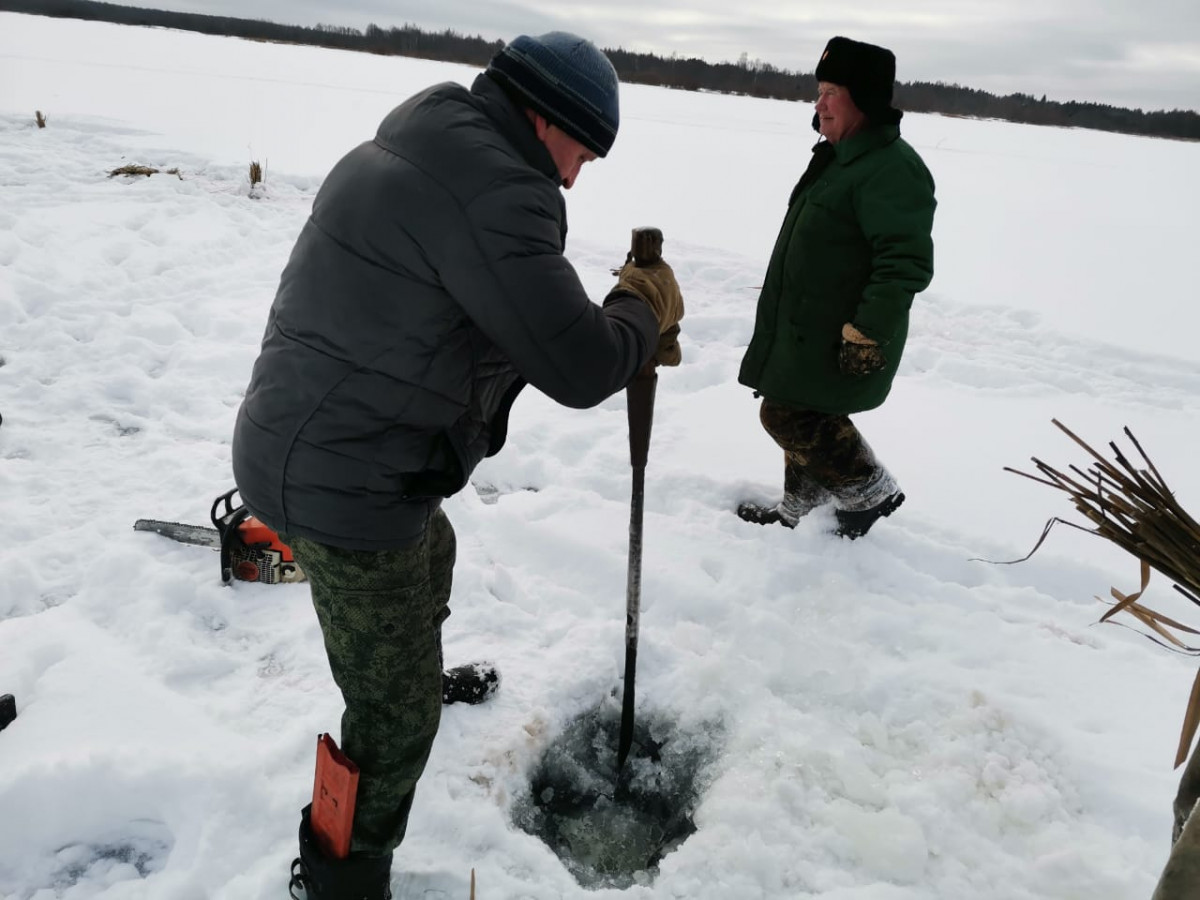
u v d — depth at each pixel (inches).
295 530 61.7
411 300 56.7
